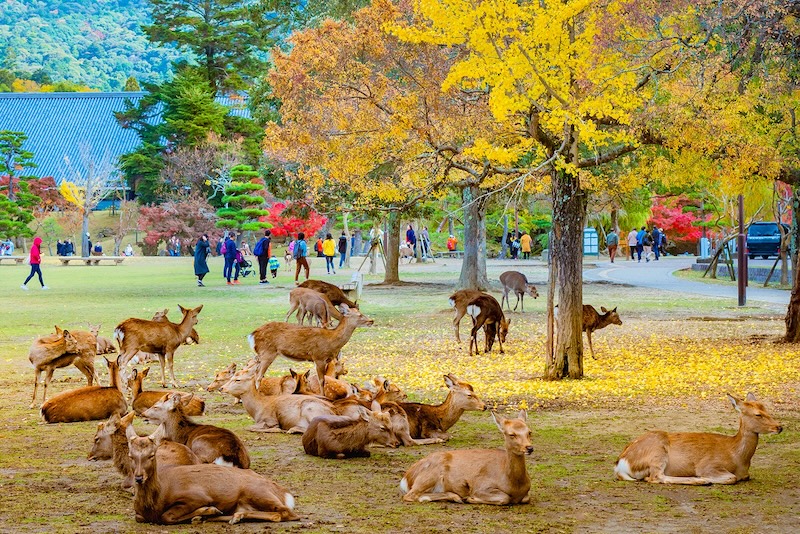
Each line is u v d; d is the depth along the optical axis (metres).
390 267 38.25
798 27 16.55
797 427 10.73
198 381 14.52
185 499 6.81
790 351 17.58
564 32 13.65
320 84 17.80
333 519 6.95
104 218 92.44
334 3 32.88
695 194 58.12
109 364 11.42
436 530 6.65
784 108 17.61
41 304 29.41
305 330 12.31
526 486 7.39
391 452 9.51
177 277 45.09
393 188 17.75
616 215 59.09
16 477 8.32
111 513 7.11
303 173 19.11
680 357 17.31
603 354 18.06
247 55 89.69
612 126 15.77
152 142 84.50
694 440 8.17
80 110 102.75
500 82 13.49
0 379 14.74
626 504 7.39
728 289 34.25
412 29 14.45
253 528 6.70
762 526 6.77
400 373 15.62
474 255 32.41
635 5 15.41
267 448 9.65
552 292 14.94
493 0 13.26
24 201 81.06
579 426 10.94
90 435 10.27
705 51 15.93
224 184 75.62
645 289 34.56
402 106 16.61
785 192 37.03
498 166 16.56
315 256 70.81
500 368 16.28
